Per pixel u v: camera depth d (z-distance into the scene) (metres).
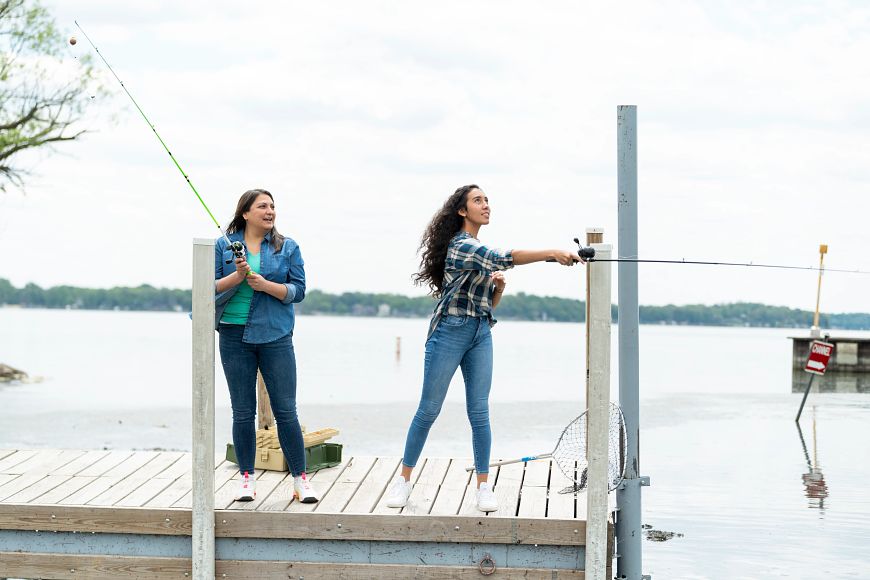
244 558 5.36
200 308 5.29
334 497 5.72
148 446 13.49
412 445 5.50
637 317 5.85
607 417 5.11
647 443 13.83
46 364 34.47
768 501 9.76
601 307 5.11
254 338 5.42
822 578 7.29
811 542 8.22
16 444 13.58
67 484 6.06
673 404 19.77
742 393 22.66
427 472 6.41
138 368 32.50
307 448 6.38
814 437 14.52
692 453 12.86
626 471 5.81
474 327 5.39
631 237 5.86
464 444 13.40
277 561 5.34
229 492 5.85
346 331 90.38
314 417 16.69
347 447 13.02
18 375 26.77
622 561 5.81
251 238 5.51
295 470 5.63
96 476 6.30
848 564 7.62
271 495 5.77
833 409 18.75
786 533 8.51
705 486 10.52
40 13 21.67
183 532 5.38
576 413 17.59
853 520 8.97
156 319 131.00
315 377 27.45
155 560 5.40
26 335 66.88
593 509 5.12
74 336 66.00
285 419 5.56
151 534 5.41
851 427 15.78
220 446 13.23
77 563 5.44
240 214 5.52
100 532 5.43
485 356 5.45
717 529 8.64
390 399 20.33
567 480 6.18
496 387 24.39
